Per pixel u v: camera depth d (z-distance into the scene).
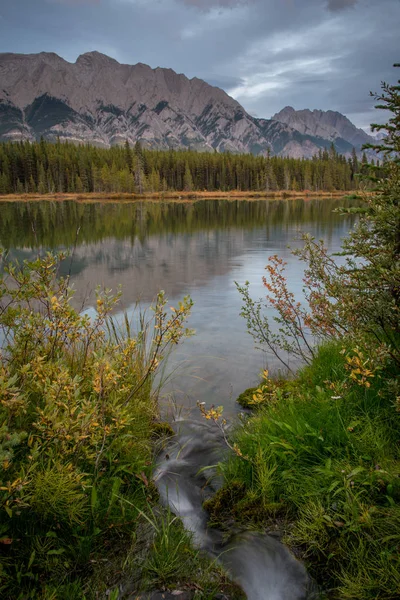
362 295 3.54
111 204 77.25
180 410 4.72
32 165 118.62
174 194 115.00
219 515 3.00
